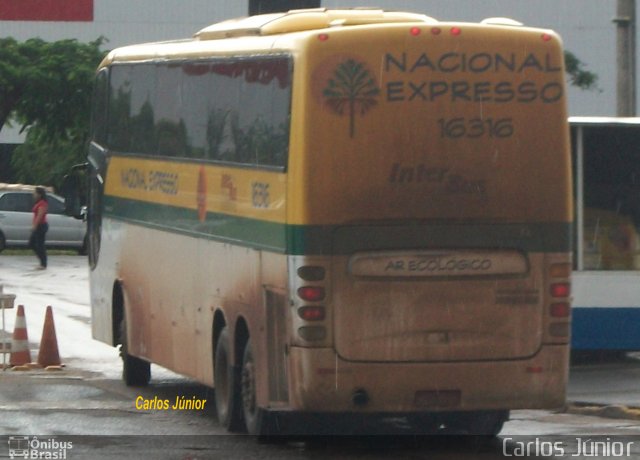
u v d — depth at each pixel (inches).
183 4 5108.3
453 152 810.8
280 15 945.5
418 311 809.5
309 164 798.5
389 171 804.0
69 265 2832.2
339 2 4896.7
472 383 816.9
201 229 988.6
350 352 802.8
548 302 827.4
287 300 812.6
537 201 824.3
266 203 850.1
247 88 899.4
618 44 1509.6
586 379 1213.7
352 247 802.8
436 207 810.2
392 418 957.2
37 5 5017.2
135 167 1167.0
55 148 4195.4
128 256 1190.3
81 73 3809.1
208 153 976.9
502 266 820.6
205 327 984.3
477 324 816.9
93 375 1291.8
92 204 1320.1
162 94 1094.4
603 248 1254.3
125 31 5073.8
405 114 805.2
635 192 1251.2
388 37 804.0
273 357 843.4
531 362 825.5
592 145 1253.1
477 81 813.9
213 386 970.1
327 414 893.8
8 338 1481.3
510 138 818.8
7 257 3068.4
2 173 4928.6
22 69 3814.0
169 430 952.9
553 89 825.5
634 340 1248.8
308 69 799.1
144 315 1149.1
